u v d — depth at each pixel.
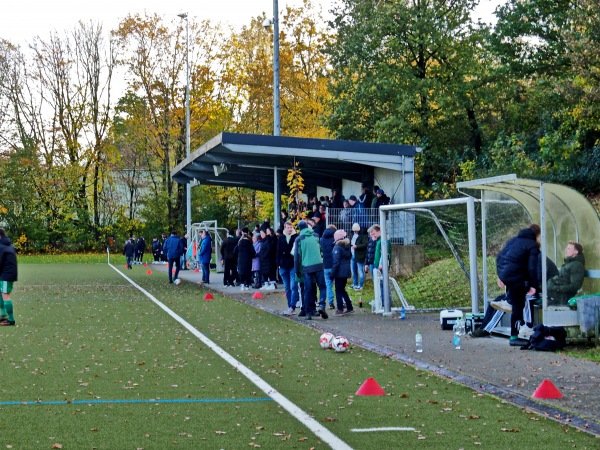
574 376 10.87
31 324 18.11
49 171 73.25
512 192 15.75
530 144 42.06
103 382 10.79
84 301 24.48
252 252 28.44
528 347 13.43
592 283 14.28
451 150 48.00
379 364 12.25
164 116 66.94
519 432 7.89
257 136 27.31
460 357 12.74
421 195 44.59
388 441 7.57
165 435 7.85
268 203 58.28
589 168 35.19
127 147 75.38
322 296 18.86
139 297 26.08
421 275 26.27
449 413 8.77
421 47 45.22
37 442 7.57
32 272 43.81
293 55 55.50
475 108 46.81
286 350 13.84
